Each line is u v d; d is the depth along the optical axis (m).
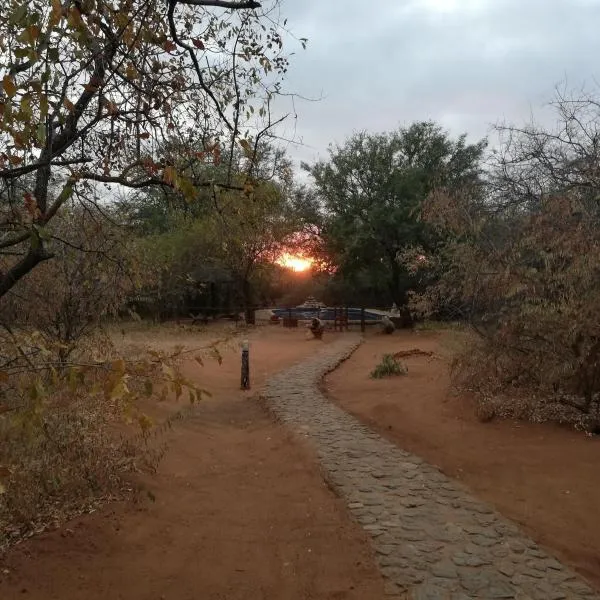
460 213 8.51
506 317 7.71
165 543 4.49
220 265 26.08
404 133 26.39
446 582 3.84
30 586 3.67
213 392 10.97
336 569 4.08
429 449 7.11
